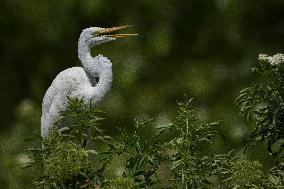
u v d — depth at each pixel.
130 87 16.84
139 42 16.98
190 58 17.45
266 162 13.93
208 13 17.45
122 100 16.66
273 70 8.65
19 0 17.08
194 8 17.41
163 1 17.08
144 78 17.14
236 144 15.55
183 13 17.38
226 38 17.34
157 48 16.84
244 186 7.88
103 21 17.12
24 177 14.35
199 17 17.45
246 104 8.77
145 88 17.05
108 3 16.91
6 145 15.51
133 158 8.06
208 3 17.44
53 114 9.50
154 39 16.84
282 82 8.59
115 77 16.73
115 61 16.78
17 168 14.39
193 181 8.12
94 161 9.25
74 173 7.65
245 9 17.30
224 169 8.12
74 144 7.78
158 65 17.20
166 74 17.23
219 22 17.38
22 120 16.25
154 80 17.12
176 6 17.33
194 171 8.13
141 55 16.91
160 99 16.98
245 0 17.27
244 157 12.91
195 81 16.95
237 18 17.23
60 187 7.77
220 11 17.09
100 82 9.43
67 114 8.09
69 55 17.45
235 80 17.17
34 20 17.12
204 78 17.00
